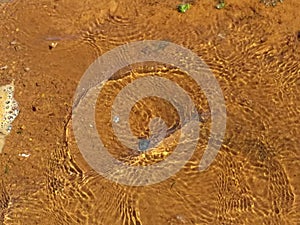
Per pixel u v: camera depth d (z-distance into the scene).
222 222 4.58
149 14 6.50
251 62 5.90
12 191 5.27
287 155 5.09
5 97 5.98
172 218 4.56
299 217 4.70
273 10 6.29
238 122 5.29
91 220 4.76
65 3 6.75
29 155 5.51
